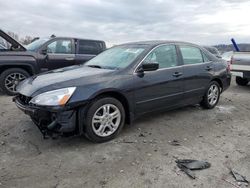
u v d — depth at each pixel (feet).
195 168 11.89
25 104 14.15
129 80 15.31
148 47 17.11
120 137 15.29
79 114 13.62
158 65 16.01
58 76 15.06
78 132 13.88
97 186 10.54
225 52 52.24
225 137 15.72
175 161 12.55
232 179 11.16
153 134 15.87
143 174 11.41
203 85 20.18
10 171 11.53
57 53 27.94
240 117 19.75
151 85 16.35
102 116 14.35
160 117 18.99
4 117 18.35
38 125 13.79
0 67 24.99
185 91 18.72
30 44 29.32
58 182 10.79
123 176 11.25
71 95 13.28
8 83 25.18
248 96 27.43
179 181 10.93
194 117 19.31
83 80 14.14
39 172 11.50
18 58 25.29
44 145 14.11
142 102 16.11
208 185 10.69
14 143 14.29
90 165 12.13
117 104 14.84
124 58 16.83
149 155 13.14
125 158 12.81
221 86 22.20
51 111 12.98
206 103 21.02
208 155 13.28
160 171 11.66
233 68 30.83
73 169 11.78
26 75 25.81
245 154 13.51
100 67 16.75
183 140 15.11
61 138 14.96
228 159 12.90
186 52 19.30
